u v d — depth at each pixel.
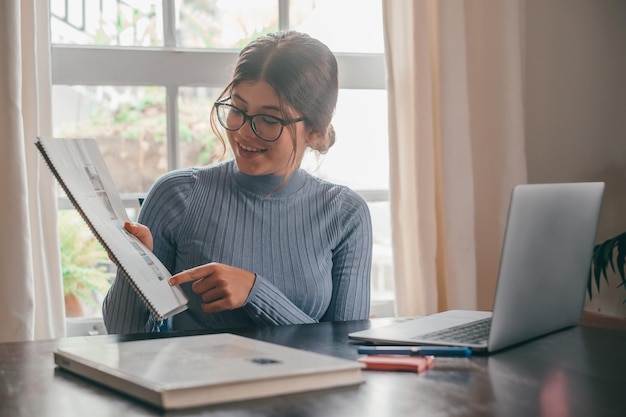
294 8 2.30
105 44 2.17
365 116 2.37
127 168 2.21
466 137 2.15
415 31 2.10
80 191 1.25
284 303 1.45
